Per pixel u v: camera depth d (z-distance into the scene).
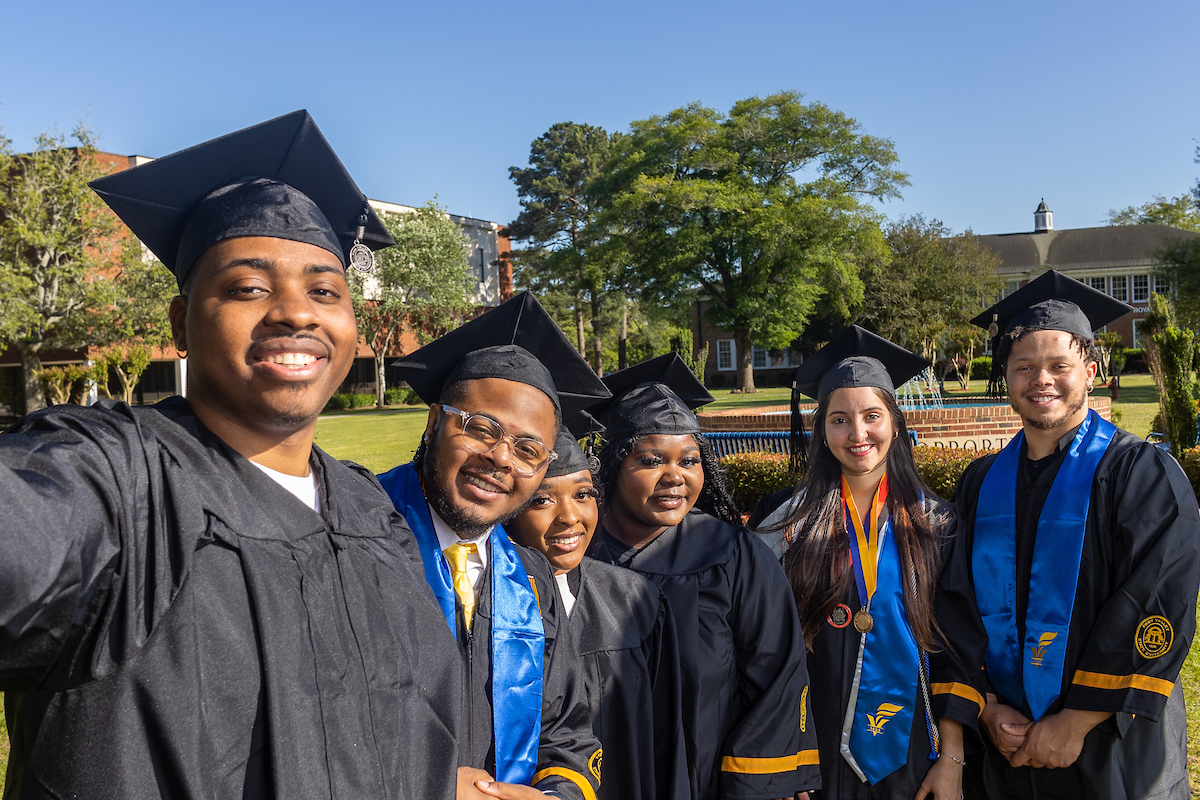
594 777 1.94
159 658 1.04
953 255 34.53
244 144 1.45
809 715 2.60
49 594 0.93
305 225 1.29
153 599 1.05
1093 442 2.81
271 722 1.10
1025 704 2.73
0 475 0.92
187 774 1.02
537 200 53.56
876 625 2.79
